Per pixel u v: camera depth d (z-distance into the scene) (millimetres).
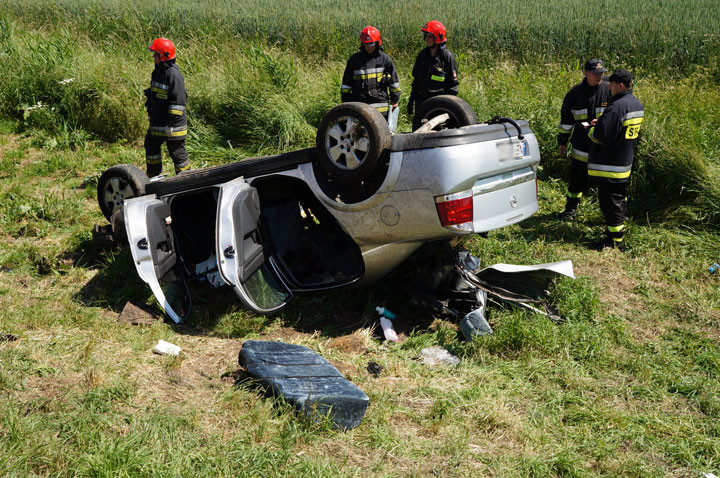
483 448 3100
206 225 5176
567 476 2914
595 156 5820
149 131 6816
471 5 18453
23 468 2592
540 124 7969
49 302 4512
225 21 15195
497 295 4539
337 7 18078
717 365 3943
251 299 4180
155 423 3000
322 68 10836
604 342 4207
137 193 5480
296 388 3301
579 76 9258
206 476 2686
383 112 7559
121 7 15461
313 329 4469
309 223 5445
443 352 4105
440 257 4527
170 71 6504
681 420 3391
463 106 5148
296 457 2896
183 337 4145
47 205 6320
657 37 13328
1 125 9117
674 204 6695
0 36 10617
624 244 5984
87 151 8516
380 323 4391
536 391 3668
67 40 10641
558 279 4781
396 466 2912
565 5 18172
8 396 3141
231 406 3256
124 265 5078
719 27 13672
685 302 4945
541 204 7141
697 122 7863
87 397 3148
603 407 3486
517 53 13594
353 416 3188
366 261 4391
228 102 9000
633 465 2986
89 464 2643
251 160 4715
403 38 13586
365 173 4121
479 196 4047
